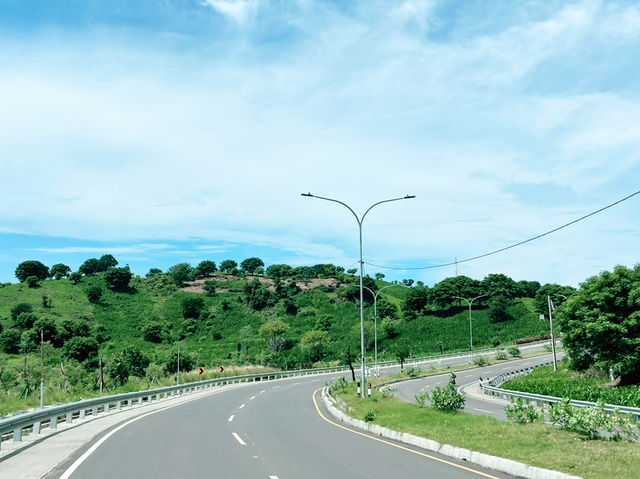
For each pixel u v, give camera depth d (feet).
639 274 121.08
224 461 36.19
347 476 30.99
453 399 67.56
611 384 127.44
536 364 220.02
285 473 31.91
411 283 587.68
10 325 337.72
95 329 344.90
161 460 36.52
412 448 42.73
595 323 117.50
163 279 508.12
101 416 70.69
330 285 499.10
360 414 65.67
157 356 281.54
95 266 521.24
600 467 29.17
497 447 36.94
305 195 97.71
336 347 306.76
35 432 49.44
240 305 435.53
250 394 123.03
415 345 316.40
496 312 362.74
